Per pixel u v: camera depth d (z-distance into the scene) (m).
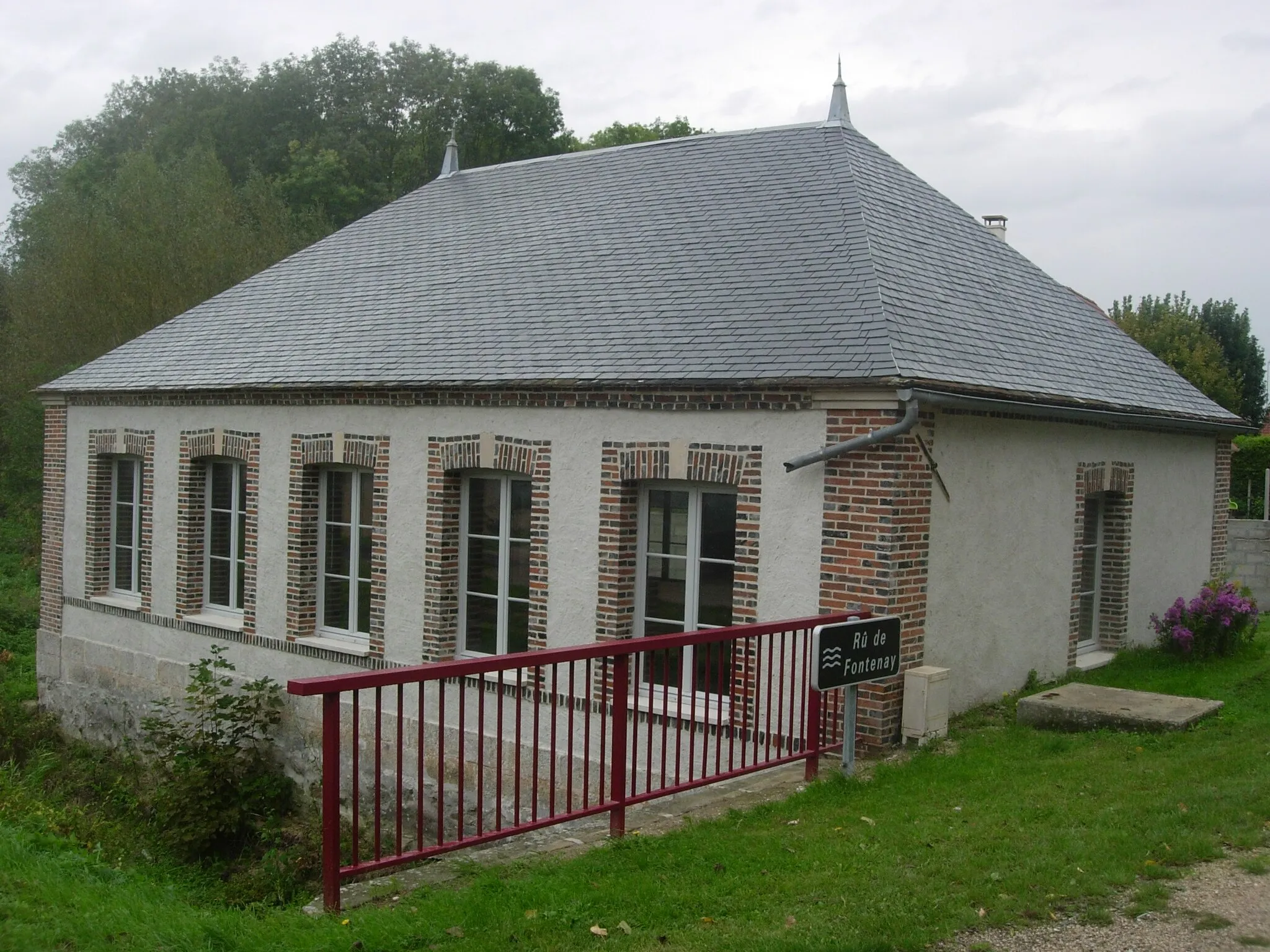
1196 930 5.00
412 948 5.16
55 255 28.69
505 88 42.56
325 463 12.95
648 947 5.00
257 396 13.46
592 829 7.31
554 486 10.77
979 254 12.87
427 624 11.88
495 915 5.48
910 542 9.04
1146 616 13.44
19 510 31.19
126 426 15.49
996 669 10.55
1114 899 5.37
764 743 9.43
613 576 10.34
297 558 13.20
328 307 14.38
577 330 11.17
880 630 7.99
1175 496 13.98
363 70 43.72
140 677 15.31
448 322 12.56
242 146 41.81
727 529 9.95
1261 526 18.14
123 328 26.83
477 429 11.38
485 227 14.65
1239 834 6.16
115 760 15.30
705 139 14.16
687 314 10.60
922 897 5.43
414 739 12.05
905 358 8.88
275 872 11.07
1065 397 10.49
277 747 13.40
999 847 6.14
